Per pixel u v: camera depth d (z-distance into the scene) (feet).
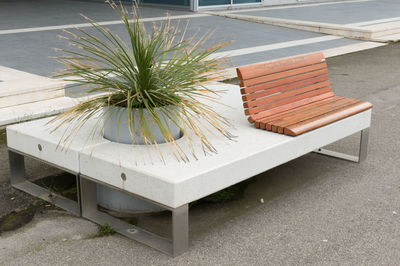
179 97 12.09
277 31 43.73
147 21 43.68
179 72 12.28
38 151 12.85
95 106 12.73
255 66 13.91
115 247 11.00
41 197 13.28
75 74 12.10
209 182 10.75
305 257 10.61
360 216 12.47
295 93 15.16
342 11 56.75
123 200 12.37
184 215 10.47
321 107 15.07
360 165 15.87
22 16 46.73
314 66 15.97
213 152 11.71
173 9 53.52
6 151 16.71
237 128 13.61
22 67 26.50
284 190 14.01
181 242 10.63
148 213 12.53
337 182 14.55
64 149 12.10
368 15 53.31
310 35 42.75
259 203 13.20
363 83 27.02
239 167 11.39
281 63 14.78
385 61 33.06
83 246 11.02
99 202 12.71
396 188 14.16
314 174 15.15
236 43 37.01
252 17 48.08
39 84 22.06
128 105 11.18
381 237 11.46
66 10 51.44
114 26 41.09
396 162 16.12
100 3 58.29
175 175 10.33
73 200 13.28
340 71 29.94
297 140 12.91
